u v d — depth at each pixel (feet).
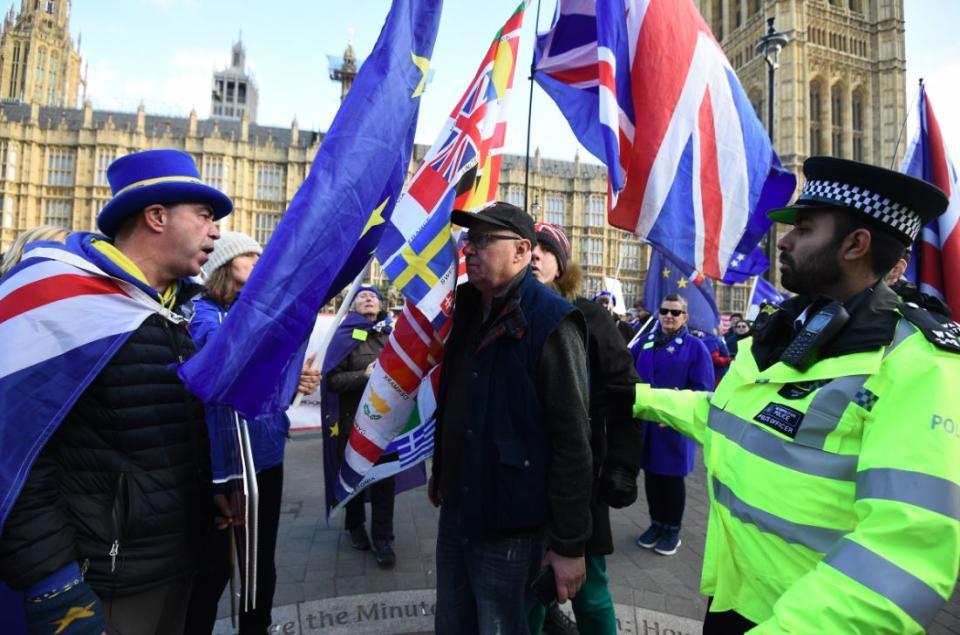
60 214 146.82
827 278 4.61
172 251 5.77
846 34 150.41
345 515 14.21
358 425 7.61
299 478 19.04
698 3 172.04
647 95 10.02
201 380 5.19
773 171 11.41
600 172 181.68
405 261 7.53
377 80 6.43
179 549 5.61
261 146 153.89
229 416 6.39
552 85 13.38
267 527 8.52
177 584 5.88
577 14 12.56
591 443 7.47
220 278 9.07
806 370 4.41
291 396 5.90
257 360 5.46
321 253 5.82
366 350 13.38
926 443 3.42
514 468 5.72
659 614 10.19
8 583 4.46
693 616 10.41
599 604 7.74
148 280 5.76
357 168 6.11
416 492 18.29
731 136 10.68
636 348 16.46
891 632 3.01
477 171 8.26
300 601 10.53
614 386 6.95
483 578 5.90
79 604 4.60
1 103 155.74
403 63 6.68
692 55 10.37
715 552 5.13
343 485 7.69
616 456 7.36
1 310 4.66
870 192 4.41
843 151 147.64
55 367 4.66
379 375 7.57
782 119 141.18
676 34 10.22
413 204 7.72
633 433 7.45
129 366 5.23
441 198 7.78
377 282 128.98
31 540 4.43
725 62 11.06
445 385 6.88
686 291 16.85
